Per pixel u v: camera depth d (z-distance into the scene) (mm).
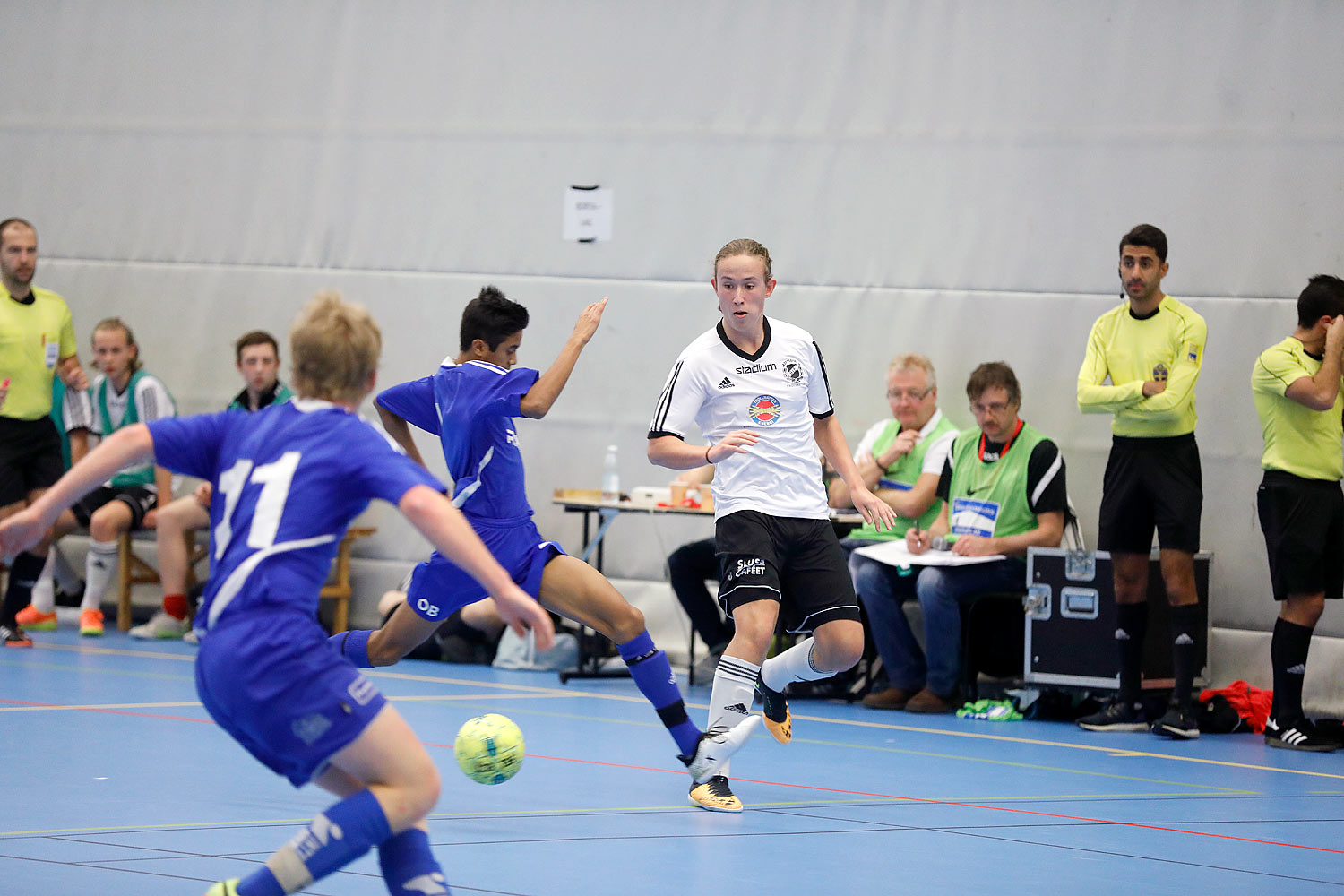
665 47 16688
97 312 19172
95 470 4934
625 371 16844
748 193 16328
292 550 4781
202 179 18766
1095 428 14875
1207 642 13672
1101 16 14828
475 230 17547
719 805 8320
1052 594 13297
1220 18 14383
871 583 13789
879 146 15773
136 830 7230
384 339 17922
